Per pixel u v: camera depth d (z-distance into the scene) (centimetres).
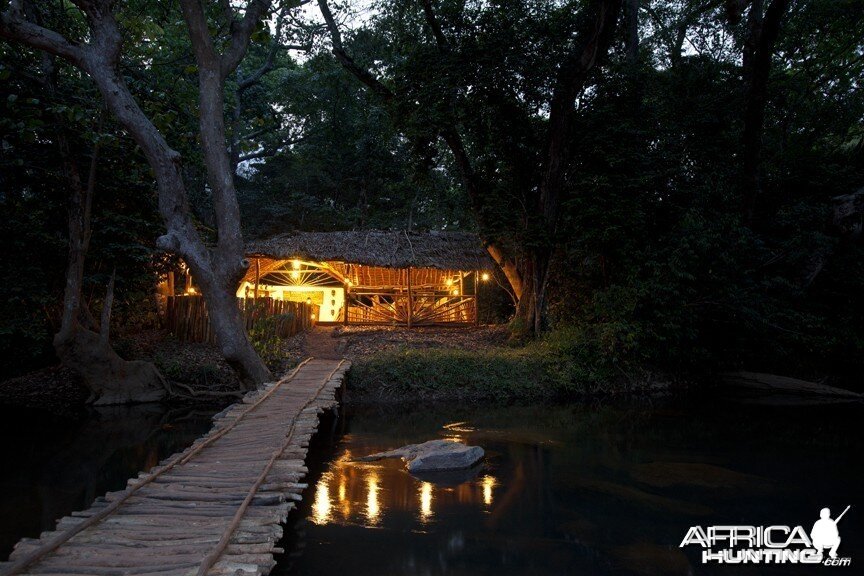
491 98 1470
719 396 1399
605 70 1594
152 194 1170
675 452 805
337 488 627
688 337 1409
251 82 2320
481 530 504
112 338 1262
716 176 1555
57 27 1067
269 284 1962
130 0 1073
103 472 672
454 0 1446
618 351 1395
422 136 1455
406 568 425
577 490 624
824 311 1556
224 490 448
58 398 1118
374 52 1662
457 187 1947
